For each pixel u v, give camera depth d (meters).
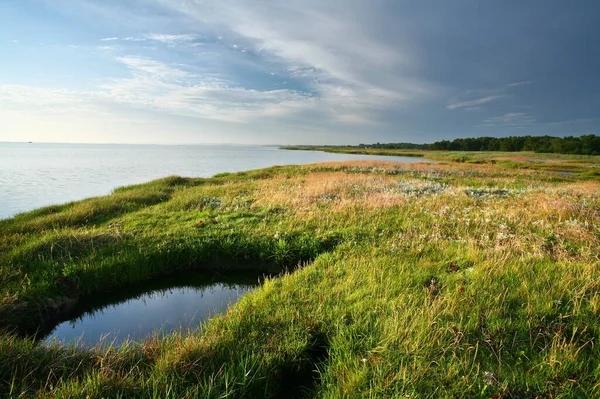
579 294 4.84
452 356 3.75
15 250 7.55
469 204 12.77
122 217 11.63
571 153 107.62
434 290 5.34
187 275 7.96
